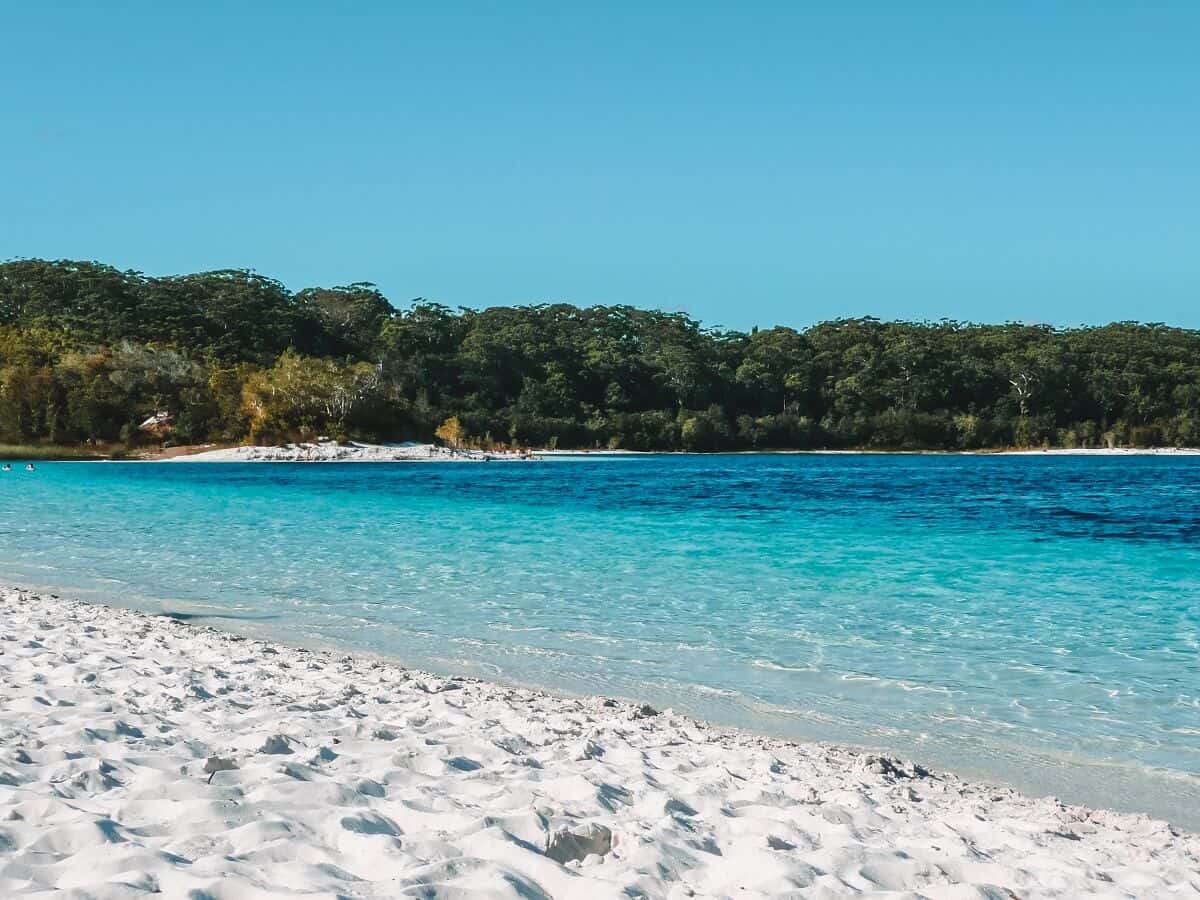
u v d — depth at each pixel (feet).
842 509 112.37
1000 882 14.17
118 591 50.62
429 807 15.93
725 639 39.24
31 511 104.99
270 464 256.32
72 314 390.83
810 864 13.94
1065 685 32.27
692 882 13.21
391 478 187.83
